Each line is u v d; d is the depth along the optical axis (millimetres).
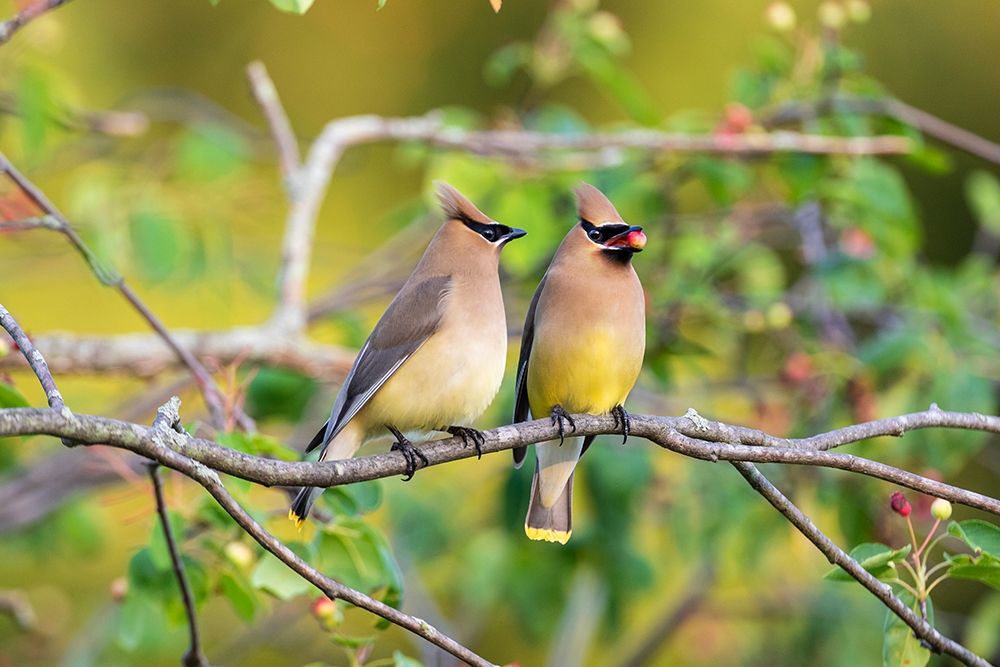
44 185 15945
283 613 13656
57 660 13734
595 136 11711
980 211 15133
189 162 12273
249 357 11188
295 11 6879
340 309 13086
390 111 18797
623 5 18359
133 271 12148
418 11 18891
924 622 6828
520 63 12984
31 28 11047
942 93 18359
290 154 12195
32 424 5535
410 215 13797
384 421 8234
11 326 5996
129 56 18250
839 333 12094
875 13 18422
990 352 11977
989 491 16641
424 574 14422
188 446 6020
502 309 8438
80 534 12578
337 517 7820
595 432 7688
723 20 18281
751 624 14422
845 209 12008
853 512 10891
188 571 7984
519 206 11836
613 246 8828
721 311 12477
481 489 13750
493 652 16078
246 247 13961
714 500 12391
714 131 11836
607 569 12000
